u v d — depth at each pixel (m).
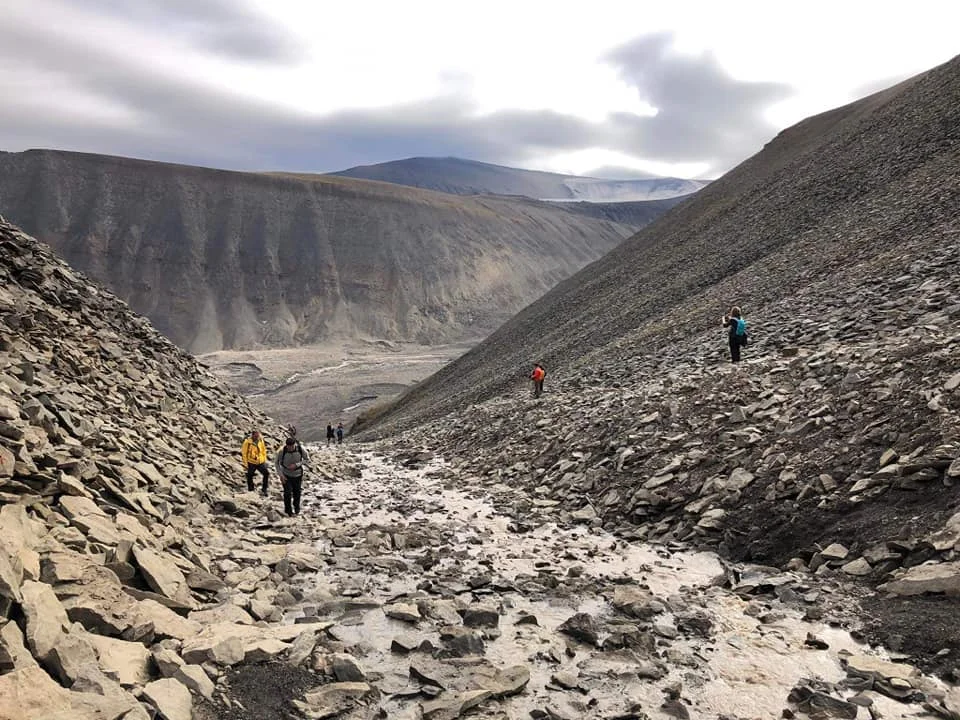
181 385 23.09
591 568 11.45
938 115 46.44
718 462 14.43
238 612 8.42
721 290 38.94
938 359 13.37
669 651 7.88
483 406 36.00
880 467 11.40
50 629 5.88
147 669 6.34
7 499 8.27
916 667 7.25
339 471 24.72
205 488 15.28
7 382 12.15
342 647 7.77
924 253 24.41
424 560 11.62
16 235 21.64
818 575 9.88
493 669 7.30
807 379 16.11
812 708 6.52
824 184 50.34
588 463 18.16
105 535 8.79
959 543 8.84
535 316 77.88
